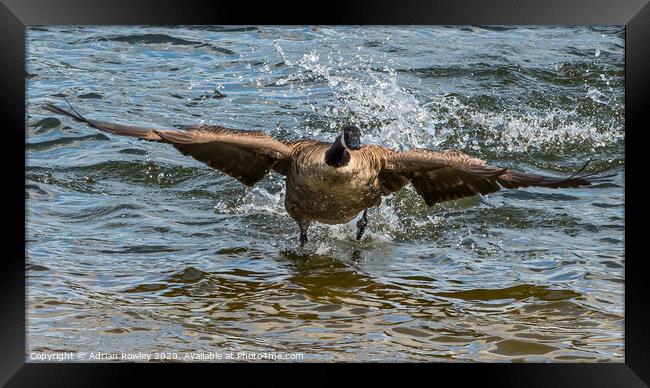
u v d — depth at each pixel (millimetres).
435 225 12469
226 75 17688
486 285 10336
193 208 12938
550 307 9695
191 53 18766
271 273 10633
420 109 16094
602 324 9266
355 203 10688
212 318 9297
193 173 14164
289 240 11867
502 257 11289
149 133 9547
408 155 10469
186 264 10812
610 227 12281
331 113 16000
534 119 15891
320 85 17156
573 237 11984
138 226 12117
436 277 10594
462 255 11375
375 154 10633
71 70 17641
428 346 8672
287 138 14961
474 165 9906
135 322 9125
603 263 10992
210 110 16094
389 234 12180
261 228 12281
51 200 12930
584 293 10055
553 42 19172
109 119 15438
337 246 11680
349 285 10289
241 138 10367
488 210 12938
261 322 9219
